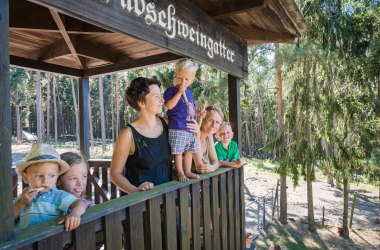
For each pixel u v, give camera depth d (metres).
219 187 3.20
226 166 3.49
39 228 1.39
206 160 3.19
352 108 13.04
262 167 28.66
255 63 14.30
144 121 2.51
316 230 15.26
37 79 28.88
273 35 4.48
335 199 20.12
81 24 3.75
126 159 2.41
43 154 1.65
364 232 15.11
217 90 13.27
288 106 13.53
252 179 24.16
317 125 13.22
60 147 32.50
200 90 13.68
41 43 4.54
